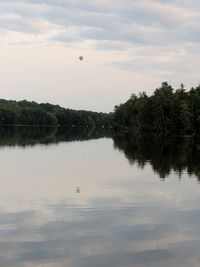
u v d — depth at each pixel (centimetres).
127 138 9738
